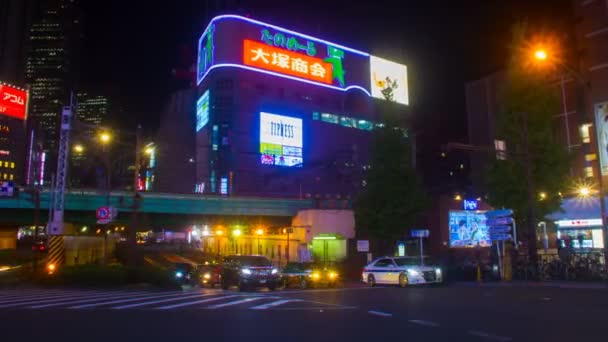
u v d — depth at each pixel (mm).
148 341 9625
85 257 54656
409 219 35625
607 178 35062
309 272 27703
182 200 54562
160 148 149500
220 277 27922
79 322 12195
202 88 129500
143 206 52062
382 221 35250
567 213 38188
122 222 54938
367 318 12797
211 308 15234
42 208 48062
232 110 117625
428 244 49344
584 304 15586
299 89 129000
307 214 56594
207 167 117875
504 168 29156
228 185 112562
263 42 124875
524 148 28156
